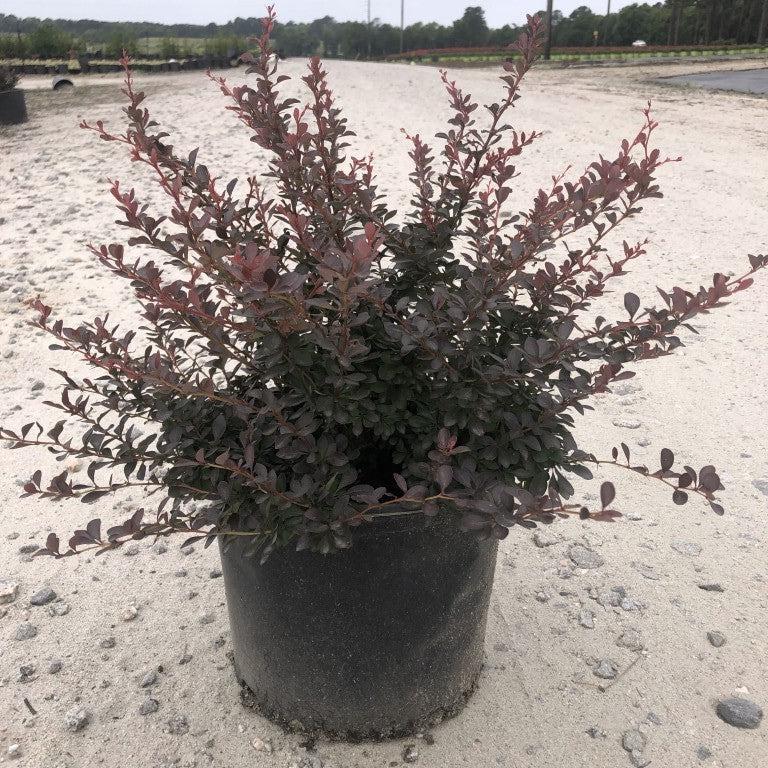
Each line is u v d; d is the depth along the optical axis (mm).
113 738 2070
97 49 30750
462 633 2020
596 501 3156
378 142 10203
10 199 7902
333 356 1597
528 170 8797
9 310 5055
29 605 2576
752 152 10266
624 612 2533
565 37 70312
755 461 3393
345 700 1984
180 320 1773
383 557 1762
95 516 3061
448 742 2055
